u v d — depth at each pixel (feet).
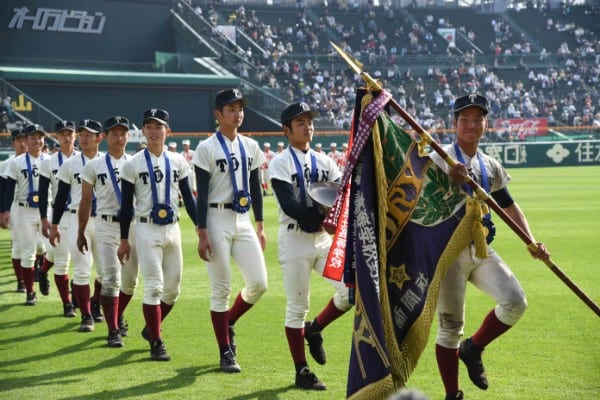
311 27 195.93
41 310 35.96
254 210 27.02
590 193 93.97
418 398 7.29
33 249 37.91
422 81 186.29
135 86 143.13
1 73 132.46
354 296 19.71
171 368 25.23
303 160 24.59
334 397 21.98
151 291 26.63
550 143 163.73
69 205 33.32
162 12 156.46
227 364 24.77
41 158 39.93
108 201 29.68
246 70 157.89
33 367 25.57
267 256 50.14
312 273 43.37
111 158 30.22
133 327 31.81
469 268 20.12
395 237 18.90
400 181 18.95
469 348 20.89
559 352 25.95
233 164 25.79
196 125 149.18
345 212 21.02
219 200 25.79
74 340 29.58
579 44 212.64
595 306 19.36
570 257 46.47
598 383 22.57
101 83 139.85
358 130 18.54
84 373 24.73
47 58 146.82
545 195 91.86
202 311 33.96
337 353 26.76
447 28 208.03
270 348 27.48
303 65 180.55
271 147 142.41
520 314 19.98
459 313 20.35
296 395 22.18
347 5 209.26
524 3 228.43
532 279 39.55
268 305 34.86
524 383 22.70
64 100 138.51
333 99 171.94
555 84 192.75
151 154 27.35
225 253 25.44
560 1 226.99
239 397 22.00
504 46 208.64
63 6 146.82
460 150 21.17
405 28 205.87
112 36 152.25
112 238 29.58
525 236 19.44
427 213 19.06
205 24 163.53
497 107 180.86
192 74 151.02
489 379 23.20
